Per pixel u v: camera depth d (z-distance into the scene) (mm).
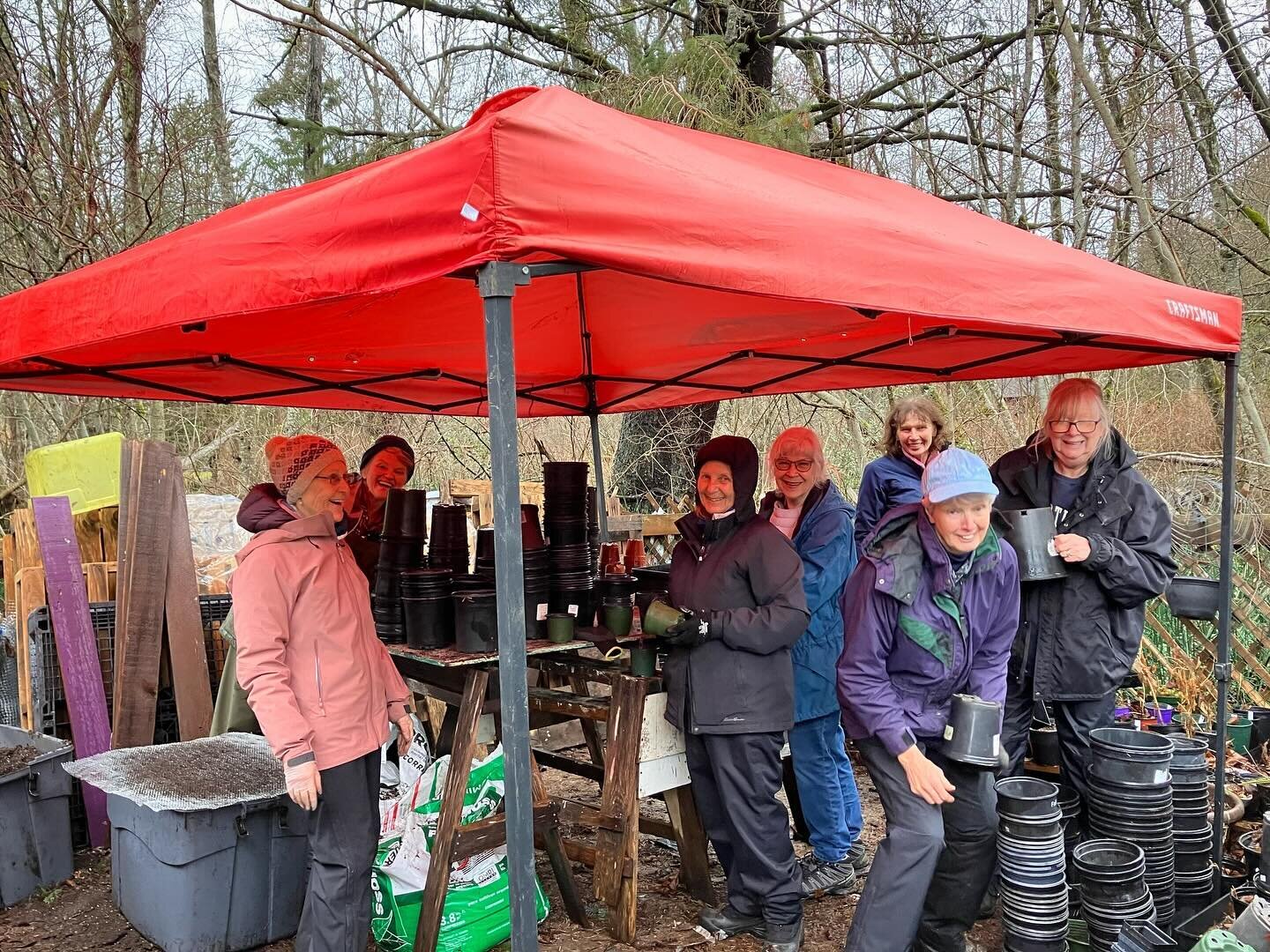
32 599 4469
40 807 3879
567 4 7590
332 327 3658
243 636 2668
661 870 4129
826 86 8156
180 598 4641
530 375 5109
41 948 3396
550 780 5438
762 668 3203
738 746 3180
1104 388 8695
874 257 2342
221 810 3279
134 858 3482
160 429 7695
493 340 1956
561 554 3424
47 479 5512
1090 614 3281
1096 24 7539
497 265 1926
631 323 4363
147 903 3398
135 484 4562
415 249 2002
